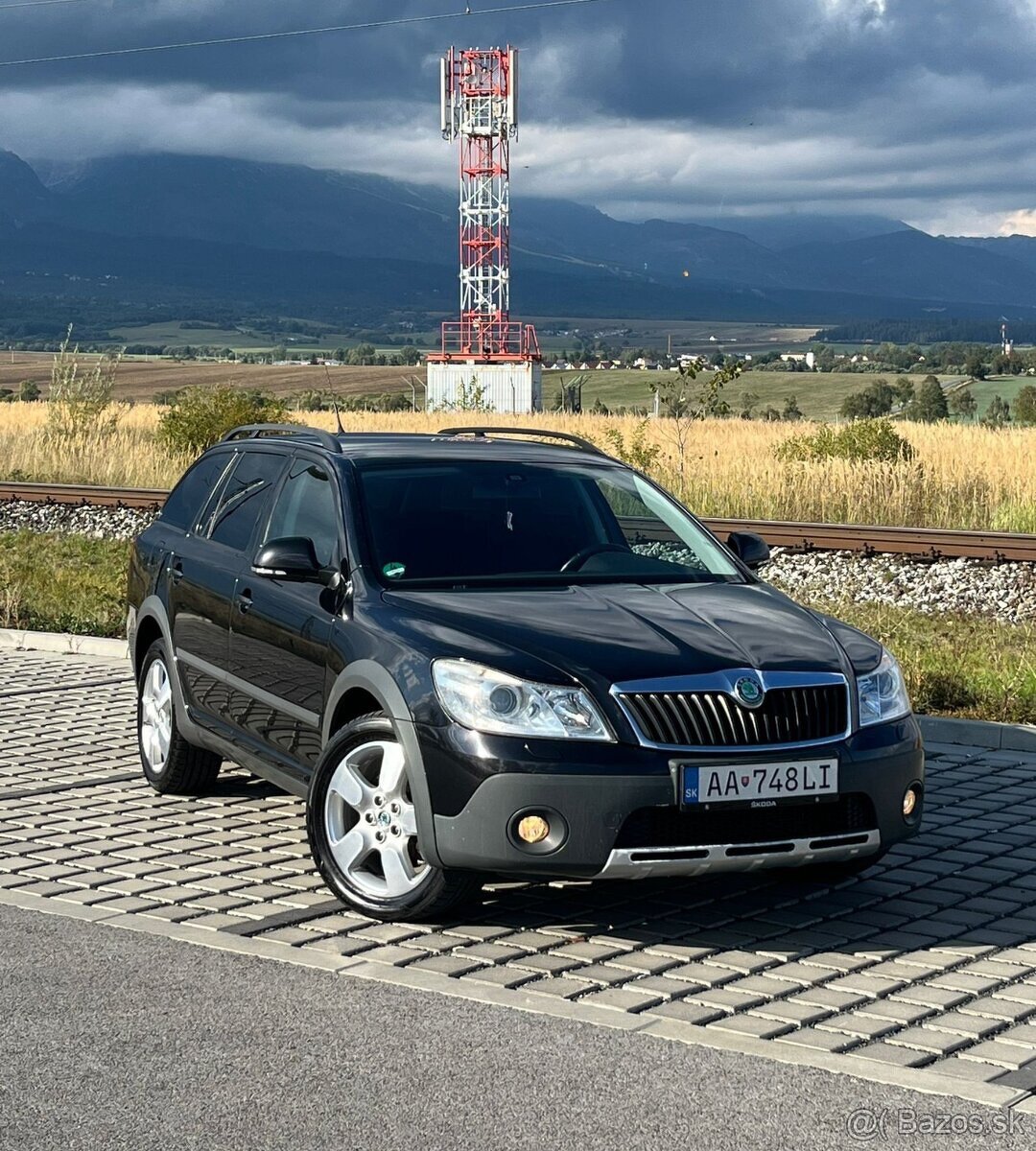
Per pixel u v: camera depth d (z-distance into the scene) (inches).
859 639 243.1
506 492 270.7
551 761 209.5
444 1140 152.1
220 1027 183.5
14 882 247.8
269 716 263.3
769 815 217.8
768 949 217.8
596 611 234.8
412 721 218.5
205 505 312.2
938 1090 166.4
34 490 954.7
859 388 5536.4
